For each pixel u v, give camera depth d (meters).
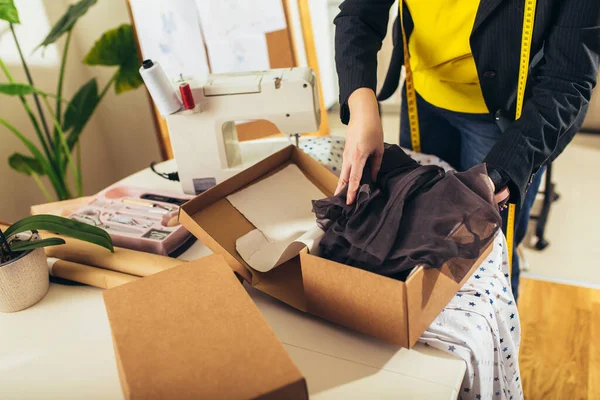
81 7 2.18
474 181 0.94
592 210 2.71
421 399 0.84
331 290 0.94
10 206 2.57
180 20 2.48
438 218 0.90
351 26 1.31
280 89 1.38
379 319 0.90
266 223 1.18
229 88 1.39
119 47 2.55
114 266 1.16
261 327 0.81
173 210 1.37
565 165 3.13
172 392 0.71
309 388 0.88
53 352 1.01
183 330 0.82
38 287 1.14
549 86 1.11
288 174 1.31
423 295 0.88
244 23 2.49
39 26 2.63
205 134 1.45
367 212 0.98
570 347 1.92
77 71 2.93
